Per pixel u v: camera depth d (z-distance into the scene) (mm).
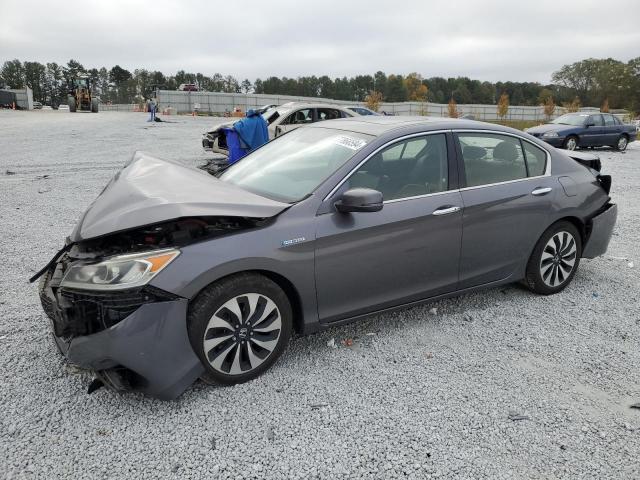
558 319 4156
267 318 3195
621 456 2639
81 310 2756
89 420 2824
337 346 3680
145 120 32969
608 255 5867
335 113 15203
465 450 2656
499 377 3318
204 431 2758
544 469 2539
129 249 2967
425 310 4297
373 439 2721
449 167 3904
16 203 8062
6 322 3920
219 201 3080
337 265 3352
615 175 12750
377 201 3203
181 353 2867
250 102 64125
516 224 4176
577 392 3178
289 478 2449
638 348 3727
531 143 4457
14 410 2885
